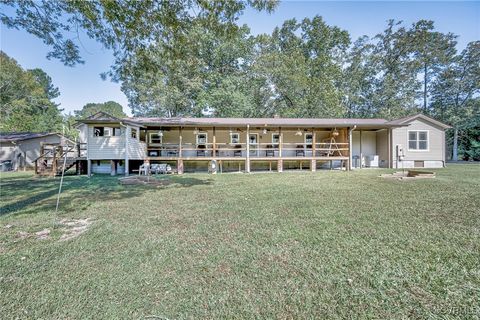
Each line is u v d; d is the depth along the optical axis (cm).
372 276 216
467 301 178
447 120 2480
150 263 250
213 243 301
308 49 2523
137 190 724
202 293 196
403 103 2444
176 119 1430
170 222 395
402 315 166
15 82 2669
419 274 218
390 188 687
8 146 1708
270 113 2381
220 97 2081
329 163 1608
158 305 182
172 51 631
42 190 734
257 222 387
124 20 519
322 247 282
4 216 439
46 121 3183
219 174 1199
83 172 1341
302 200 547
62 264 250
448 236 309
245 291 198
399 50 2511
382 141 1598
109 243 306
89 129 1191
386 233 324
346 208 466
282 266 238
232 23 569
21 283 215
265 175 1123
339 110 2177
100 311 176
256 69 2156
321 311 172
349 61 2588
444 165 1521
